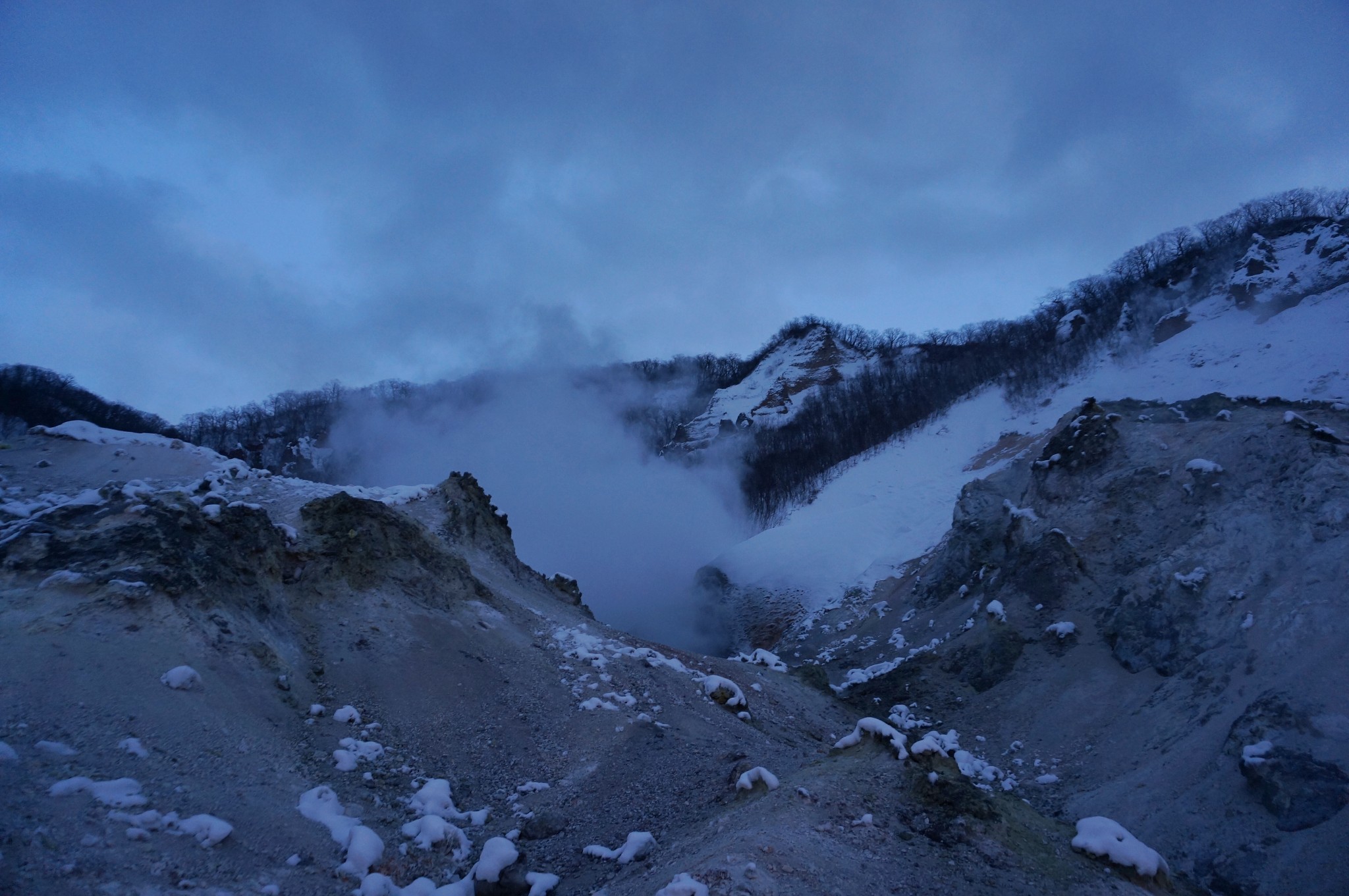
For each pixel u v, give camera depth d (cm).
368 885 816
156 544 1231
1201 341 4966
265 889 750
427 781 1166
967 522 3653
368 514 1822
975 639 2775
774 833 919
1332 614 1752
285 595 1480
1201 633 2083
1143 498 2783
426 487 2605
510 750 1361
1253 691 1705
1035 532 3069
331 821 939
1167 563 2353
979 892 868
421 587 1772
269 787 953
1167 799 1555
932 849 952
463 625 1736
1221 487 2523
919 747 1158
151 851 711
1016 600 2772
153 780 826
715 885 777
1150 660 2175
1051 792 1880
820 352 13700
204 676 1082
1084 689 2248
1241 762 1448
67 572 1108
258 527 1500
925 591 3638
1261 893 1223
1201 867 1341
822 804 1027
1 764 720
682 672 2011
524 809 1184
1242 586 2102
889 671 2917
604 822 1144
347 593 1608
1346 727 1400
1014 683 2473
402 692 1395
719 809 1120
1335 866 1174
